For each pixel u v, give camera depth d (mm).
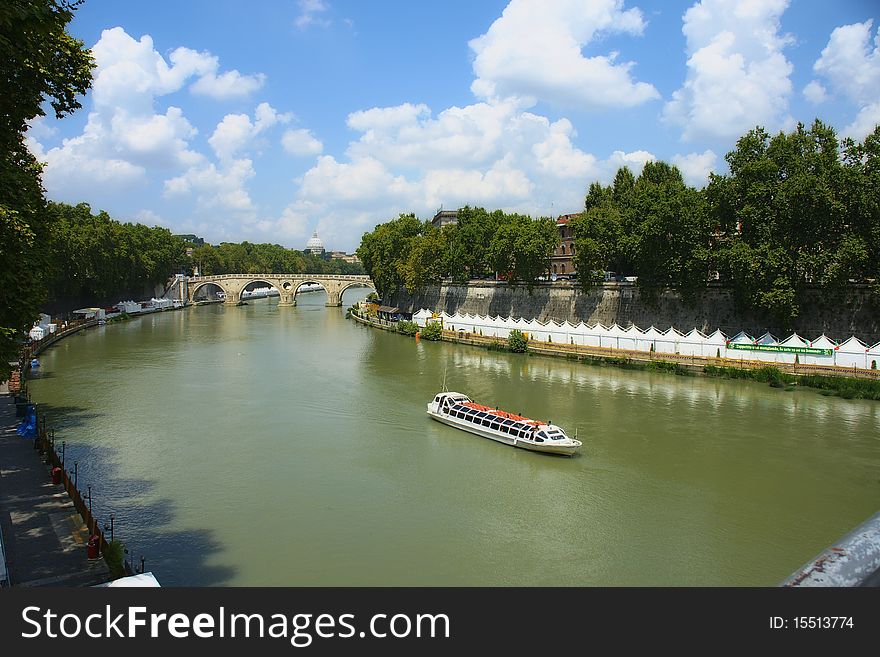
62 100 30672
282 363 82438
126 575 24984
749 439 47219
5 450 41750
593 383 68188
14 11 18484
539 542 31766
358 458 43875
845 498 36750
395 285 153625
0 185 26594
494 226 122375
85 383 67750
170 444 46594
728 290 78500
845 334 68625
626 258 94250
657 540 32000
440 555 30344
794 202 65500
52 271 38344
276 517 34469
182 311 179750
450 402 53375
